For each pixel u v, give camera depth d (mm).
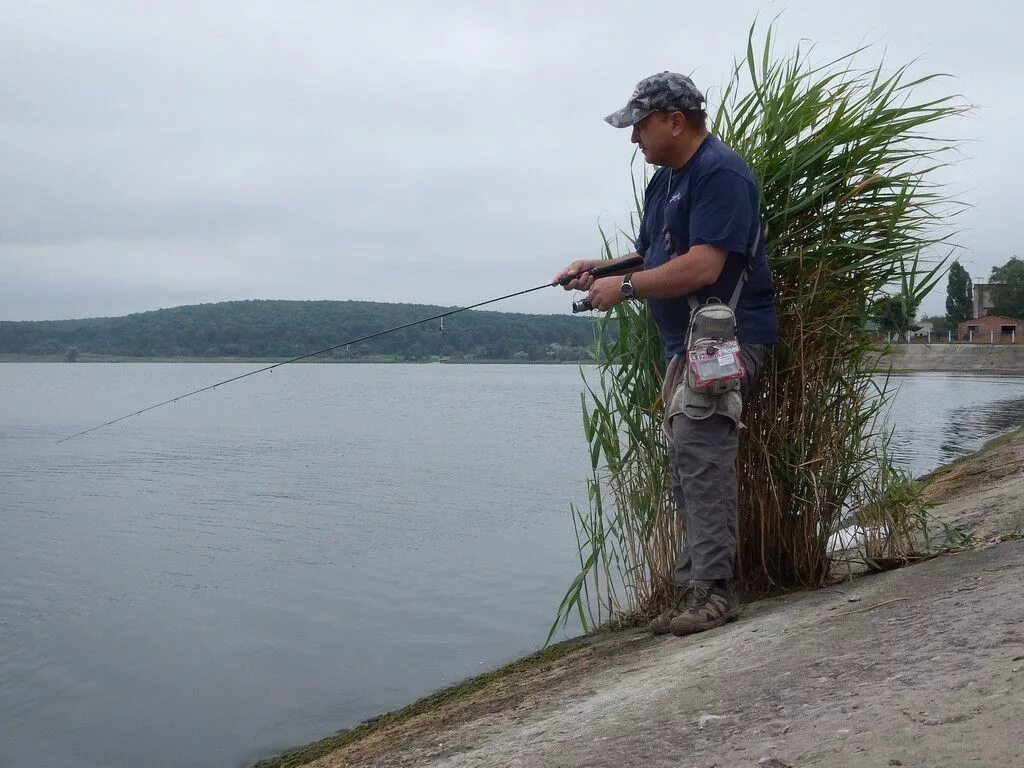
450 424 27531
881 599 2812
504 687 3859
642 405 3887
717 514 3180
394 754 3158
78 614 6539
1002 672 1803
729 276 3139
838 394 3641
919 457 13609
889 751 1604
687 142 3156
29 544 9203
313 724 4395
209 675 5223
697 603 3264
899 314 3645
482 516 10438
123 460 17391
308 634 5957
